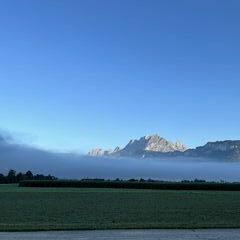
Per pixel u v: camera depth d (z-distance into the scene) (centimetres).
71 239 1942
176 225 2473
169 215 3700
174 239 1964
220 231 2241
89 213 3894
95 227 2366
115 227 2369
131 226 2416
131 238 1983
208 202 5325
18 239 1931
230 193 7756
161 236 2050
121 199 5944
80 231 2212
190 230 2275
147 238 1986
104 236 2041
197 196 6669
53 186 11269
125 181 10981
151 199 5931
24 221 3144
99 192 7981
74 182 11212
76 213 3894
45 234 2098
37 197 6331
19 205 4838
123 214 3797
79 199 5922
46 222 3036
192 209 4322
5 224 2659
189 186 10012
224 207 4559
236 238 2009
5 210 4188
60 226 2436
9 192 7825
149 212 3997
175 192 8212
